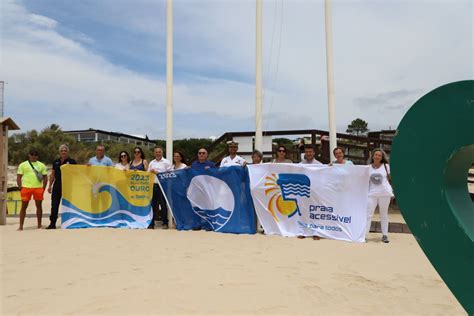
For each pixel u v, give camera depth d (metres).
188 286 4.16
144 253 5.72
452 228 2.30
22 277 4.50
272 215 7.58
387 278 4.52
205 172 8.14
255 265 5.04
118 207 8.48
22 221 8.16
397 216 10.73
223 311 3.49
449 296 3.95
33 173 8.28
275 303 3.70
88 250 5.93
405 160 2.50
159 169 8.64
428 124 2.39
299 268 4.91
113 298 3.79
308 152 7.79
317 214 7.25
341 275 4.62
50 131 40.44
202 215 8.15
